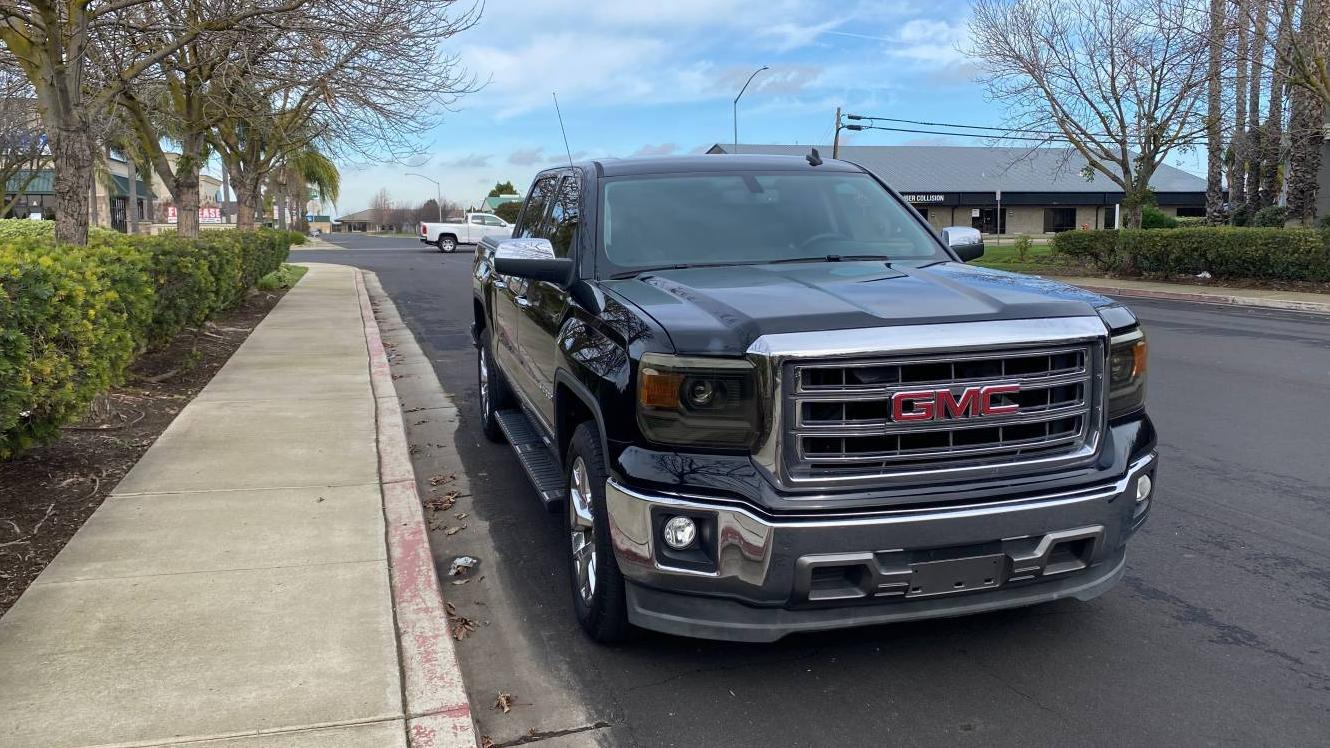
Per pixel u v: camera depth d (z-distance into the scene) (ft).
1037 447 11.28
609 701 11.87
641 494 11.25
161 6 40.45
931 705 11.60
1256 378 32.12
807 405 10.73
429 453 23.71
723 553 10.90
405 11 38.83
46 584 14.15
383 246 171.01
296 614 13.29
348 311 51.90
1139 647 12.99
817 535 10.60
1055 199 198.59
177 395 28.35
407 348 41.14
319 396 28.02
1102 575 12.01
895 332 10.76
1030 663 12.59
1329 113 82.58
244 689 11.30
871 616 11.14
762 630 11.12
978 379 10.88
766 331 10.83
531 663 12.91
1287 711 11.35
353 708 10.95
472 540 17.71
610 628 12.82
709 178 16.79
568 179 18.66
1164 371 33.53
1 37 31.48
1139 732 10.94
